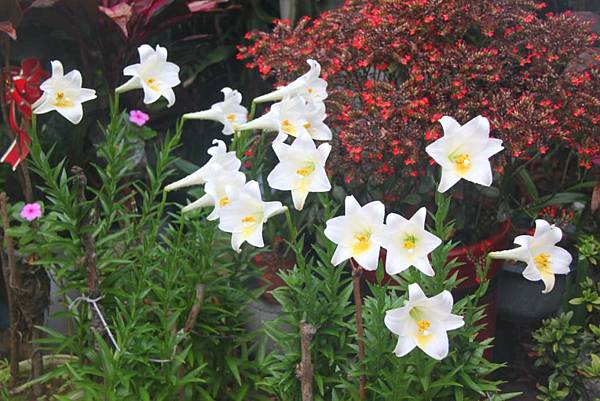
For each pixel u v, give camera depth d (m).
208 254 1.48
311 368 1.25
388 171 1.74
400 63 1.82
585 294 1.80
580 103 1.75
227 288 1.51
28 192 1.67
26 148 1.52
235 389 1.67
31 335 1.75
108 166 1.49
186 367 1.55
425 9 1.74
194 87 2.76
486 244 1.79
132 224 1.55
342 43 1.87
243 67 2.78
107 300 1.49
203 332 1.54
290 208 1.91
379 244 1.08
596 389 1.76
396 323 1.07
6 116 1.71
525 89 1.87
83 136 2.16
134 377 1.40
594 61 1.91
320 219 1.88
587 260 1.86
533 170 2.32
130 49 2.22
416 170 1.79
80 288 1.46
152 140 2.37
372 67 1.93
